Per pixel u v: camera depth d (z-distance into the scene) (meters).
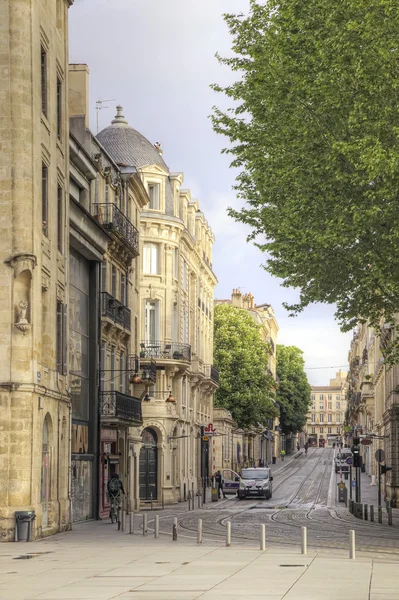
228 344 98.06
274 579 17.62
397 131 24.59
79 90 44.59
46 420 31.47
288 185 31.19
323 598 14.98
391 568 19.59
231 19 33.00
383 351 34.72
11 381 28.41
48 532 30.62
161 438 62.47
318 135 28.69
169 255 65.56
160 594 15.51
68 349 37.19
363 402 97.12
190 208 76.62
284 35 30.14
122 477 48.59
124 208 51.59
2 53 29.20
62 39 35.19
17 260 28.67
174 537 27.45
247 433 113.56
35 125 29.75
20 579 17.94
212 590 16.02
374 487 83.75
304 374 169.00
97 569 19.61
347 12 26.36
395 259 28.58
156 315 64.88
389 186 25.70
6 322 28.66
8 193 28.98
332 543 27.20
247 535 31.14
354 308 32.50
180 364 64.31
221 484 70.69
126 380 50.84
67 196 35.22
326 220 28.55
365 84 25.69
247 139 33.59
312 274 31.30
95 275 41.91
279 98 30.47
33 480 28.72
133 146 64.88
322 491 76.81
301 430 170.62
